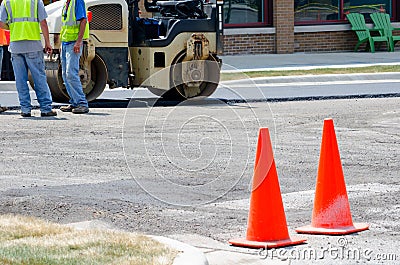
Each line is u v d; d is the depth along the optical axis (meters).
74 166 15.70
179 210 12.62
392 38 42.19
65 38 22.72
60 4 25.08
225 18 40.09
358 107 24.31
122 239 10.38
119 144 17.73
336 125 20.78
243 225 11.83
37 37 22.06
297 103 25.39
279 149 17.53
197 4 25.55
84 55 24.09
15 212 12.39
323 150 11.51
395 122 21.28
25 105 22.16
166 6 25.67
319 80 31.08
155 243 10.24
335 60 37.12
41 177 14.82
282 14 40.62
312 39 41.75
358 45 42.09
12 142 18.17
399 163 16.11
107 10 24.50
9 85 29.00
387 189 13.92
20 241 10.20
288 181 14.56
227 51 39.91
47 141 18.28
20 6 21.58
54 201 13.09
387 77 31.62
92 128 19.97
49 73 24.47
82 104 22.94
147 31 25.03
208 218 12.20
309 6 41.81
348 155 16.89
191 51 24.70
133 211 12.55
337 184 11.45
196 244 10.92
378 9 43.19
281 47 40.75
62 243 10.12
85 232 10.78
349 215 11.54
